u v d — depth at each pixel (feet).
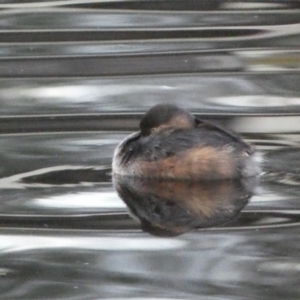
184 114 106.22
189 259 83.51
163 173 103.50
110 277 80.69
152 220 92.12
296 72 143.23
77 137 120.78
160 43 158.61
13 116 130.41
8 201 98.32
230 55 151.43
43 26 168.25
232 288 78.23
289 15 170.81
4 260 84.43
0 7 178.40
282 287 78.13
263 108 131.34
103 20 170.60
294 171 105.40
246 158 102.12
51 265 83.41
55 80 143.43
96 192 100.99
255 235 87.66
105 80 143.23
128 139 107.45
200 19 170.60
